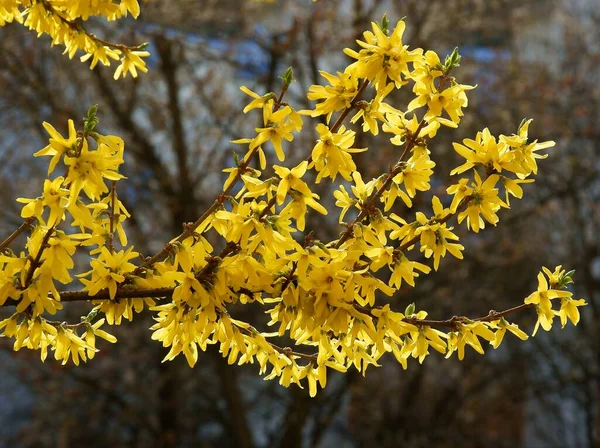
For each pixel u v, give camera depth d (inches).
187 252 87.4
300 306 87.4
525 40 517.3
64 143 80.5
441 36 415.8
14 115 396.2
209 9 364.8
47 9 121.9
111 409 447.5
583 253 471.2
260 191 85.6
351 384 422.0
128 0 121.9
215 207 90.4
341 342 97.6
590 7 507.2
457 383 491.8
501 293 453.1
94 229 86.6
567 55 497.0
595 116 446.0
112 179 82.6
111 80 399.9
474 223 91.3
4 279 87.3
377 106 92.4
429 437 491.2
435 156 375.6
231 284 88.0
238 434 401.4
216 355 388.5
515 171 90.4
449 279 401.4
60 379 429.1
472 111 411.2
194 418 483.5
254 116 424.8
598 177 457.1
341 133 88.0
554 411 514.0
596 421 520.1
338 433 567.5
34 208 81.9
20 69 353.7
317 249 84.1
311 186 356.2
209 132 423.5
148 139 415.5
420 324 95.4
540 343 482.9
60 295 91.6
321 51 371.2
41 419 468.1
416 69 93.5
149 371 448.5
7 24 335.6
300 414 401.1
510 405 530.3
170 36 338.6
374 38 91.2
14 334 94.1
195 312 90.7
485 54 492.1
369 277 86.4
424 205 367.2
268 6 416.5
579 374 488.1
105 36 331.3
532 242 473.1
